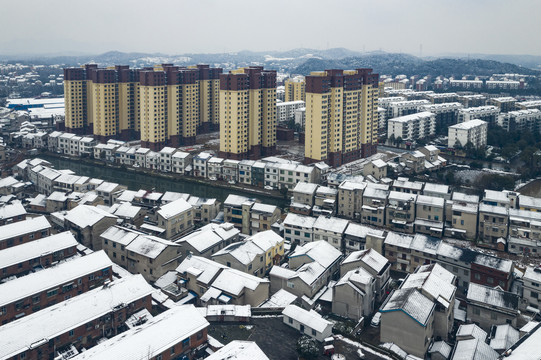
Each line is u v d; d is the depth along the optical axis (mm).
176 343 80688
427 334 91625
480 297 102625
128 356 75438
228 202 161500
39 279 101875
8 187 191625
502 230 150125
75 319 87438
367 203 168625
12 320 94875
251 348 77125
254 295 105562
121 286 98438
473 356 83812
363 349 89812
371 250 120062
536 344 75188
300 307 103125
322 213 172625
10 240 128875
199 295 110938
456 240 155000
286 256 138875
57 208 169250
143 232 148250
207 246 131000
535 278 108562
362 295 102625
